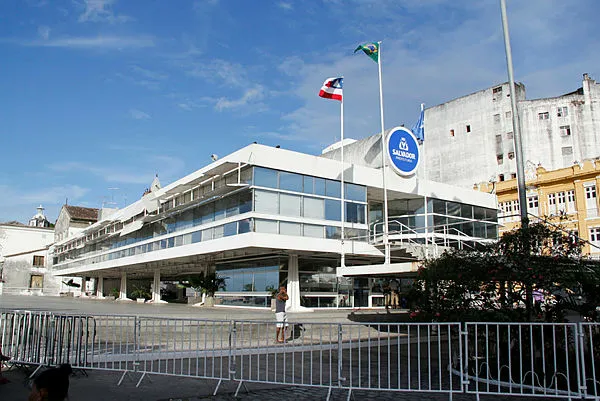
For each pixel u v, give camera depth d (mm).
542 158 45812
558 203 40250
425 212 28672
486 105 48312
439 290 9008
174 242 31062
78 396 6863
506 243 8836
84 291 61062
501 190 43938
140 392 7250
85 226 64312
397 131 26031
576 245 8617
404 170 26000
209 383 7992
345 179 26203
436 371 9211
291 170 24328
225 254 27547
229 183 25312
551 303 8414
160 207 33219
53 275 62875
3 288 63219
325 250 24453
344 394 7445
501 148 46812
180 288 44969
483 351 8242
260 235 22766
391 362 10141
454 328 8500
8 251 68875
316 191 25141
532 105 46781
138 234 38094
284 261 25375
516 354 8141
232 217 24469
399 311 24469
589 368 7699
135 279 50875
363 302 27797
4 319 9172
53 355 8367
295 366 9594
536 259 8430
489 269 8609
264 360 10266
